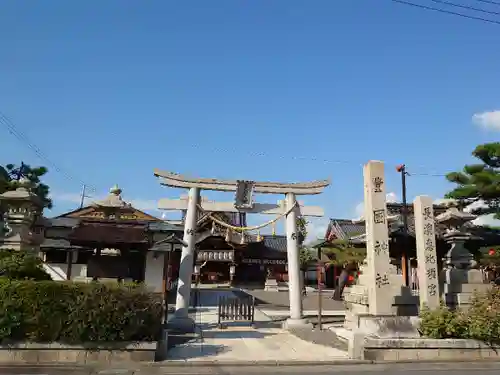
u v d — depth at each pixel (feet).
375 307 47.09
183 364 37.24
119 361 37.42
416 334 42.52
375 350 40.19
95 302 37.93
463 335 41.93
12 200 51.65
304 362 38.47
